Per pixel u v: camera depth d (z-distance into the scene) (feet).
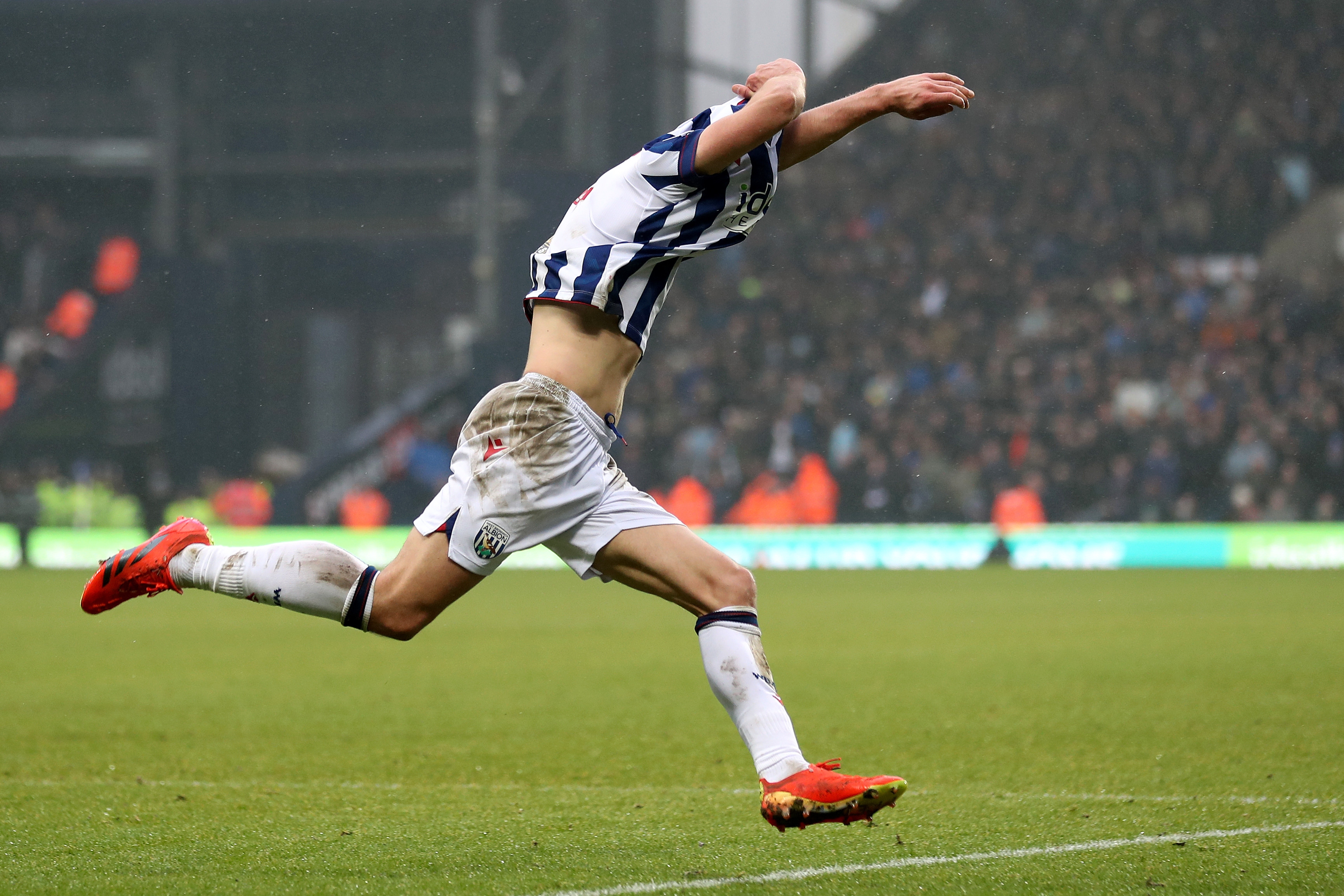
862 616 57.11
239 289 133.90
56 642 48.85
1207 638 46.26
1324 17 119.34
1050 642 45.70
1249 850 16.71
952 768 23.29
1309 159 118.93
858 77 128.26
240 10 127.03
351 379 141.90
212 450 128.77
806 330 119.96
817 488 107.04
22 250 134.82
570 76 125.08
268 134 133.49
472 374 116.16
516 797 20.71
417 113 132.05
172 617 61.52
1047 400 110.52
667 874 15.46
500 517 15.03
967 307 117.80
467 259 141.38
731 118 15.06
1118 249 119.14
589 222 15.49
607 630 53.67
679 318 123.13
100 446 127.75
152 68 131.34
